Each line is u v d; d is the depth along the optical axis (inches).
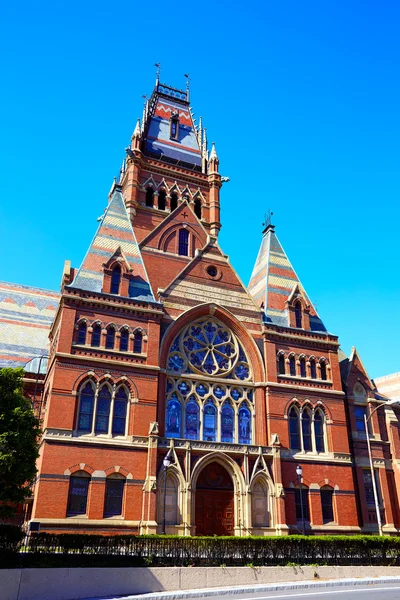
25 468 1090.1
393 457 1996.8
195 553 1112.2
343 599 855.1
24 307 2252.7
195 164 2701.8
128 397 1594.5
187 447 1560.0
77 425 1502.2
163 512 1444.4
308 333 1979.6
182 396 1708.9
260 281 2177.7
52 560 957.2
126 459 1503.4
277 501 1604.3
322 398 1898.4
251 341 1878.7
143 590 975.6
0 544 930.7
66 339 1573.6
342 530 1712.6
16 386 1175.6
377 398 2100.1
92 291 1663.4
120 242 1884.8
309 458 1769.2
